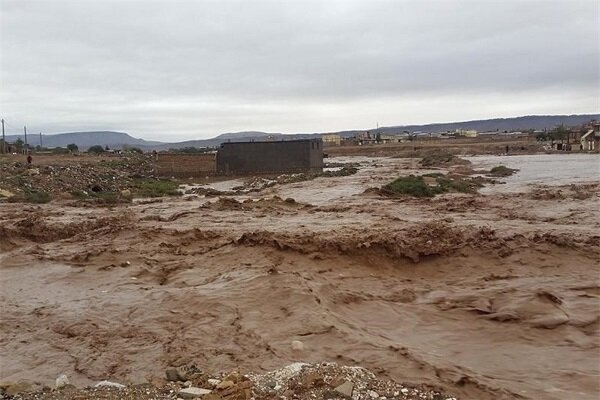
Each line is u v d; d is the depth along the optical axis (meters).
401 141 167.62
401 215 22.36
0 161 43.28
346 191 34.78
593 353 8.56
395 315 10.52
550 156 80.00
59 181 37.78
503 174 45.34
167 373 7.46
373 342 8.75
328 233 16.16
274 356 8.24
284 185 41.69
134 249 16.38
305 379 6.58
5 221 20.88
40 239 19.08
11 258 15.91
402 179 35.09
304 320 9.73
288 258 14.07
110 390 6.65
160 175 52.75
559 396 7.03
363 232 16.23
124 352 8.81
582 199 26.31
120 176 46.59
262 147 55.16
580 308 10.53
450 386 7.09
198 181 50.34
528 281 12.47
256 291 11.44
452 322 10.10
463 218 20.97
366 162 84.00
